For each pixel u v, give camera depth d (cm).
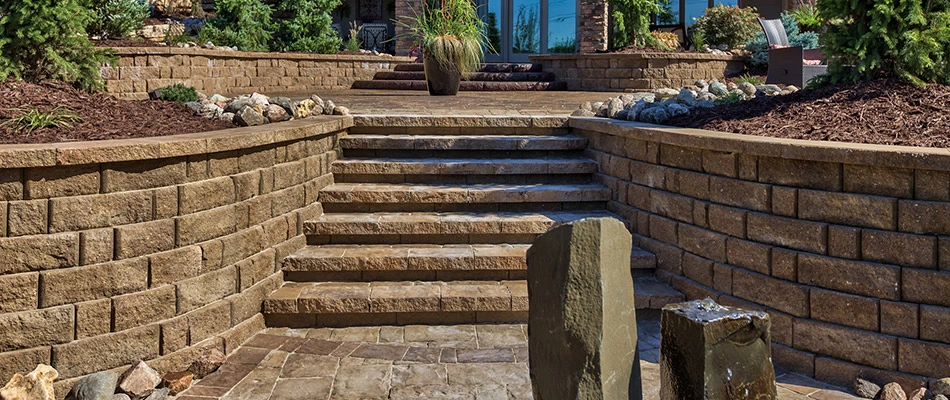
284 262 557
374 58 1475
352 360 466
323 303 520
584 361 249
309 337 506
